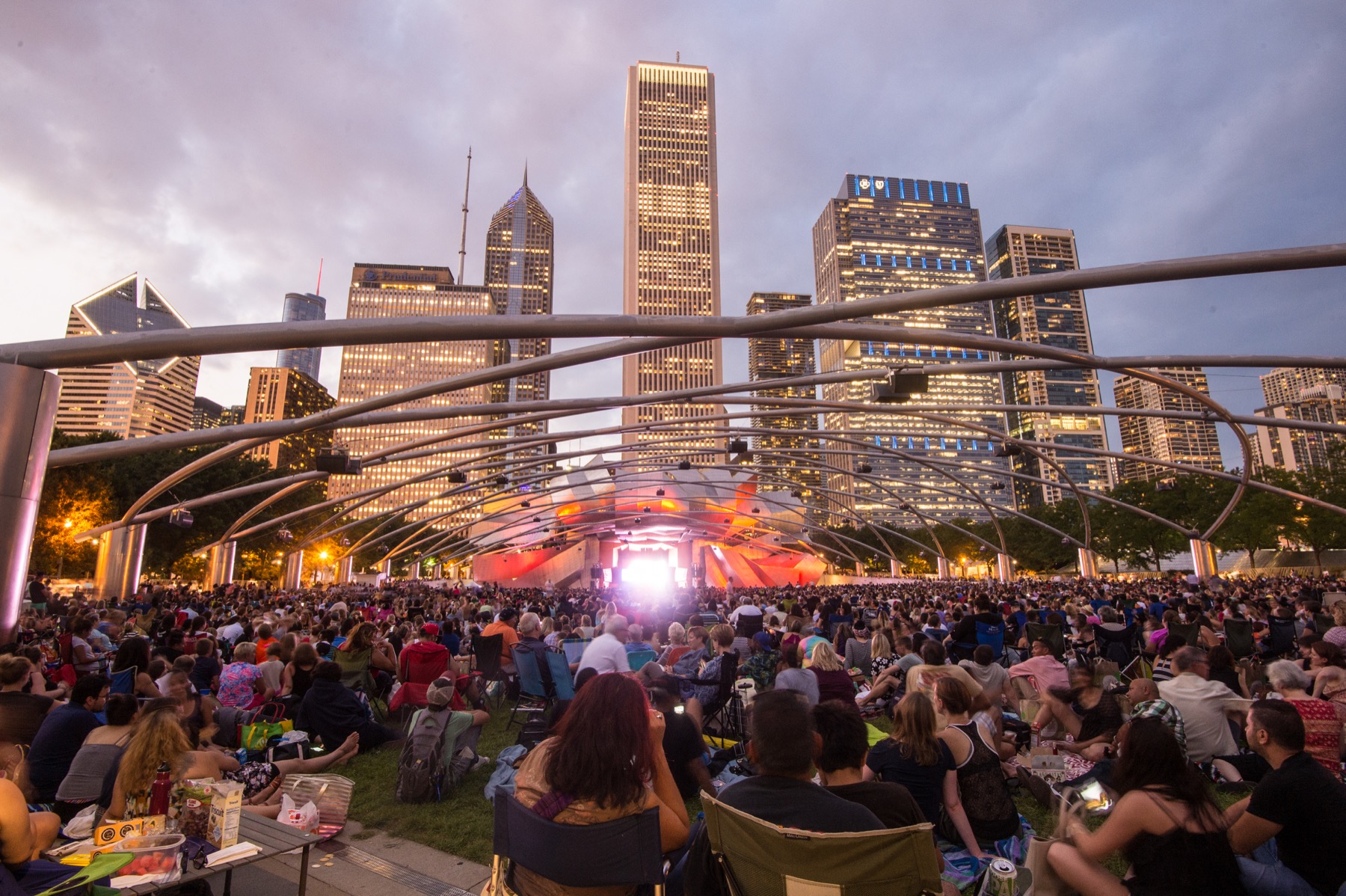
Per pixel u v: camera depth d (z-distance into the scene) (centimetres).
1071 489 4288
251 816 500
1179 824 347
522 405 2152
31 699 661
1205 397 2464
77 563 5609
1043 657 978
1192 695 768
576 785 328
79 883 365
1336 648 825
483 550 7550
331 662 941
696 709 719
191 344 1109
